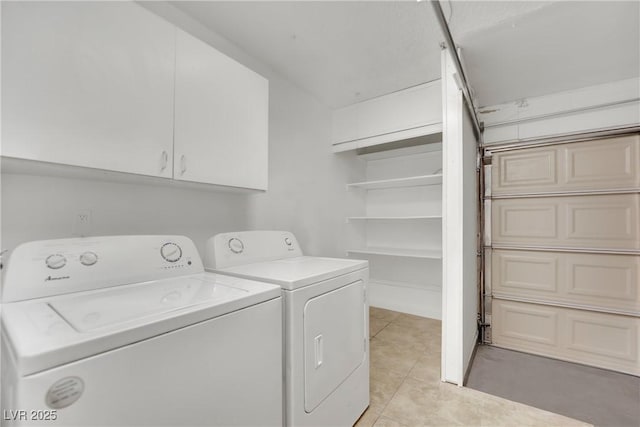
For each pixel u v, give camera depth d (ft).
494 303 8.57
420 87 8.49
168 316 2.45
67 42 3.09
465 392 5.78
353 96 9.27
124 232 4.69
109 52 3.43
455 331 6.03
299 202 8.60
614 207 7.07
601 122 7.57
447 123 6.11
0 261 3.20
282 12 5.43
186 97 4.27
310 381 3.86
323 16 5.54
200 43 4.49
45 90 2.94
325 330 4.21
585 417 5.07
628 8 4.89
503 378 6.44
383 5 5.23
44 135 2.94
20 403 1.69
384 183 10.46
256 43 6.41
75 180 4.17
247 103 5.27
